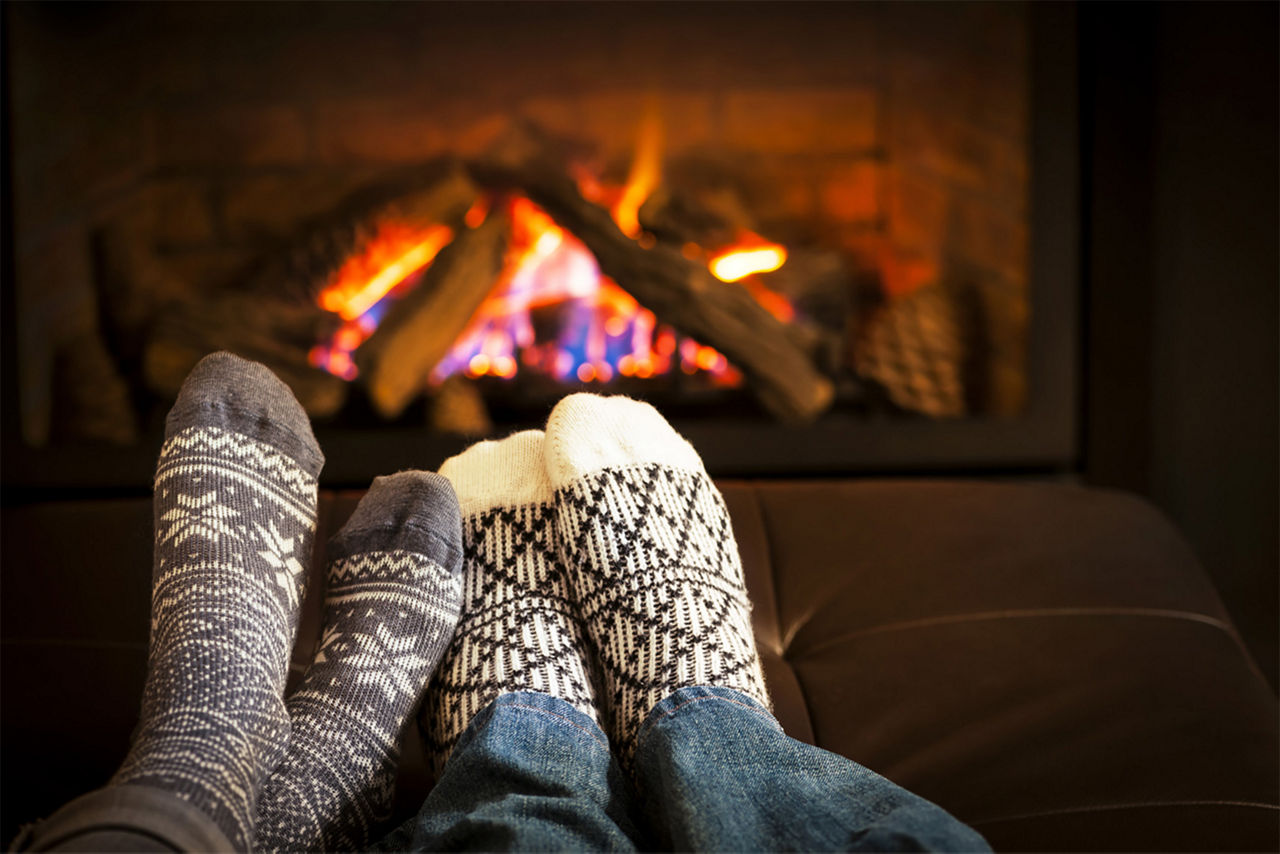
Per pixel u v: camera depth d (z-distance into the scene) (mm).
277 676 681
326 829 662
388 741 737
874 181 1587
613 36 1552
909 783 757
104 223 1544
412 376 1479
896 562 984
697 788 567
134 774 520
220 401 837
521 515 883
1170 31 1449
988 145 1524
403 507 853
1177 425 1493
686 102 1568
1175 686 834
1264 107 1455
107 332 1554
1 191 1439
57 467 1443
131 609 966
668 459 886
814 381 1517
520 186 1526
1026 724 799
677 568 809
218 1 1529
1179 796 729
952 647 882
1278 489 1497
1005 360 1552
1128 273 1466
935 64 1543
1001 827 713
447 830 548
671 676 729
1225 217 1471
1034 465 1510
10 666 905
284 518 818
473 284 1493
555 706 690
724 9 1545
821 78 1564
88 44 1516
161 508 780
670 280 1485
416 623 793
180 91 1545
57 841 459
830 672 872
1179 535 1055
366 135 1561
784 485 1105
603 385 1535
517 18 1546
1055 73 1453
